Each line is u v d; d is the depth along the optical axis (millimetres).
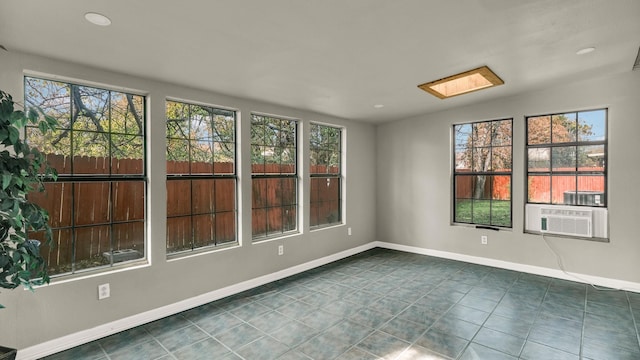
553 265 4004
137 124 2986
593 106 3662
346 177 5195
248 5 1809
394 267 4523
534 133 4184
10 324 2248
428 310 3094
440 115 4941
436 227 5055
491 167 4570
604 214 3693
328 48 2455
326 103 4125
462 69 3027
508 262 4352
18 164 1679
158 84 3039
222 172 3625
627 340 2502
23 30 1998
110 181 2795
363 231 5516
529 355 2314
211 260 3389
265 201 4059
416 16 2016
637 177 3463
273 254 4020
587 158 3840
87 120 2699
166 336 2648
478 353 2348
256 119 4020
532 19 2111
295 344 2500
